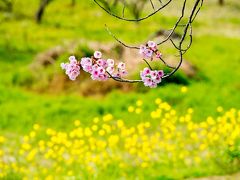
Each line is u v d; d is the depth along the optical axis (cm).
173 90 1995
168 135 1320
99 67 474
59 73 2233
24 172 1237
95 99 2075
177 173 1205
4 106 1947
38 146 1545
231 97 1962
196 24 3872
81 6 4431
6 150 1490
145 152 1270
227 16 4175
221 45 3162
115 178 1204
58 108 1884
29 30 3716
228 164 1209
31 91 2236
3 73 2575
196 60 2733
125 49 2167
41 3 4006
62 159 1334
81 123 1775
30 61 2908
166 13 3822
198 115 1764
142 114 1786
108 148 1430
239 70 2536
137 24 3681
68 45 2358
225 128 1305
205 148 1300
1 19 3925
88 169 1202
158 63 2112
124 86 2081
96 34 3669
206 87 2075
